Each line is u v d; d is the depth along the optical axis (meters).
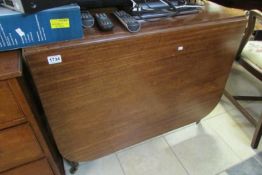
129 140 1.14
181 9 0.92
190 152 1.31
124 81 0.86
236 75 1.96
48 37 0.65
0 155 0.74
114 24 0.81
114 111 0.94
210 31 0.90
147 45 0.80
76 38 0.70
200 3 1.06
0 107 0.62
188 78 1.04
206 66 1.04
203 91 1.16
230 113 1.58
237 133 1.43
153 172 1.21
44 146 0.80
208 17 0.93
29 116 0.69
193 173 1.20
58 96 0.77
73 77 0.75
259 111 1.60
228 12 1.00
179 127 1.32
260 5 1.95
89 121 0.91
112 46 0.74
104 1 0.83
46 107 0.78
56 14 0.62
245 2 1.97
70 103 0.81
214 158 1.28
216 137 1.40
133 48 0.78
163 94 1.02
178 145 1.35
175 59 0.92
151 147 1.33
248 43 1.41
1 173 0.80
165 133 1.37
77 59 0.71
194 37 0.88
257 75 1.27
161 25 0.83
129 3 0.87
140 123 1.08
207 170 1.22
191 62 0.98
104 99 0.87
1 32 0.59
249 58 1.32
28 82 0.76
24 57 0.64
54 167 0.91
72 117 0.86
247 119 1.46
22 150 0.77
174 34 0.83
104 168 1.22
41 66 0.68
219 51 1.02
